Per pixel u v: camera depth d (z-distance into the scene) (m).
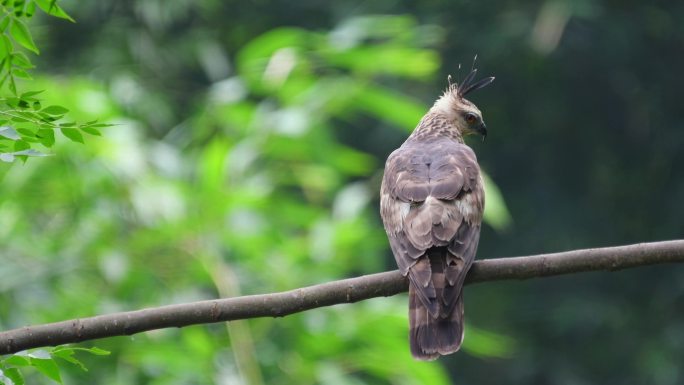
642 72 25.86
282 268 12.90
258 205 13.18
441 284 7.52
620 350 23.84
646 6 25.38
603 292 24.62
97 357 12.72
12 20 6.08
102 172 12.89
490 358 23.81
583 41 24.91
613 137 26.05
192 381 12.41
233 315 7.07
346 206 13.27
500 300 24.47
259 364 12.70
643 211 25.70
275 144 13.69
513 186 25.84
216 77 21.83
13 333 6.82
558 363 23.84
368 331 12.46
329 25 24.06
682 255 7.32
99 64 19.91
